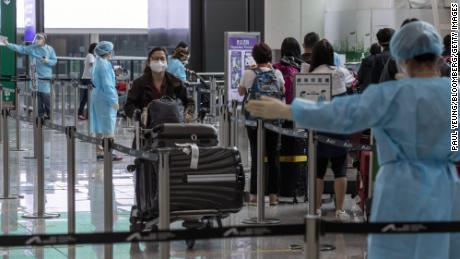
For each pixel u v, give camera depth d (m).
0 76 26.95
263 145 12.32
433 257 6.07
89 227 12.05
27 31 31.41
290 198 14.55
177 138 10.51
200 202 10.07
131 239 6.03
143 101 12.14
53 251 10.66
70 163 11.16
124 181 16.55
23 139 23.55
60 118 30.22
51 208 13.48
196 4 31.73
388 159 6.12
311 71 12.13
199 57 31.92
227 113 15.00
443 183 6.10
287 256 10.45
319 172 12.26
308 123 6.04
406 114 6.00
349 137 12.70
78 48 38.88
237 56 18.36
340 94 11.95
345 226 5.89
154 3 33.25
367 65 14.50
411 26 6.20
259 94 13.00
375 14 30.81
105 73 18.89
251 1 31.97
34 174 17.17
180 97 12.30
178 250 10.75
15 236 6.00
